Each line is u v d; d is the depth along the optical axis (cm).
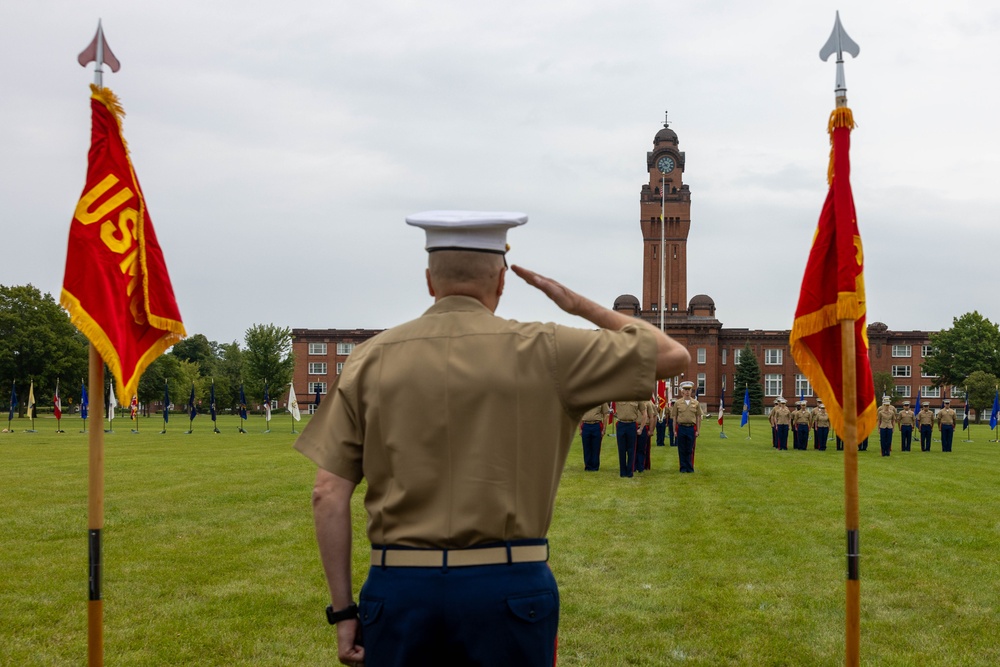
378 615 278
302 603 808
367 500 296
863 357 538
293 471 2097
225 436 4188
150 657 655
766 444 3869
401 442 283
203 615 769
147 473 2031
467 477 278
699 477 2023
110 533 1170
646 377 282
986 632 739
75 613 770
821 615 776
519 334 290
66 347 8038
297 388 10525
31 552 1033
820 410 3600
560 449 290
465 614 269
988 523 1289
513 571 276
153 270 531
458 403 281
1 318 7794
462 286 301
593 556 1010
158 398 10225
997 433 5691
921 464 2622
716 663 653
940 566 979
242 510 1391
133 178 521
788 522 1273
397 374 288
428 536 276
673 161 10262
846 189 534
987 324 9512
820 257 552
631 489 1734
